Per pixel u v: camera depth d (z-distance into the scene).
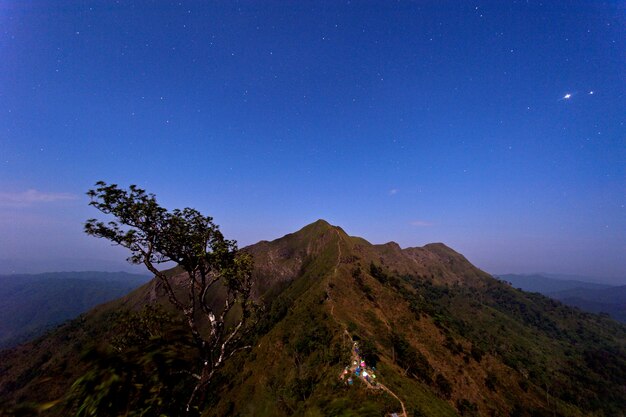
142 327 9.70
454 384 83.00
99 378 5.34
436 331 106.81
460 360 95.69
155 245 10.23
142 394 5.78
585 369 162.38
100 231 9.59
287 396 62.81
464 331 146.00
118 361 5.73
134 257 10.05
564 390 119.19
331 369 62.41
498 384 91.56
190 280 10.38
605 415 115.56
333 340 76.00
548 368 152.25
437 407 55.72
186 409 7.12
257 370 83.31
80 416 4.98
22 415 4.67
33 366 111.19
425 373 78.94
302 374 66.94
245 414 68.44
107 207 9.65
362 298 113.25
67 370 5.39
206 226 10.87
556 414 86.56
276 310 121.50
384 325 99.38
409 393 55.59
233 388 80.81
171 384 6.37
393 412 47.34
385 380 57.16
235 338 9.92
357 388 53.22
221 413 73.75
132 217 9.72
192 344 8.26
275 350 87.62
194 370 8.07
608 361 178.38
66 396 5.02
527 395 91.88
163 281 10.06
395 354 81.62
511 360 125.38
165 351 6.50
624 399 136.25
